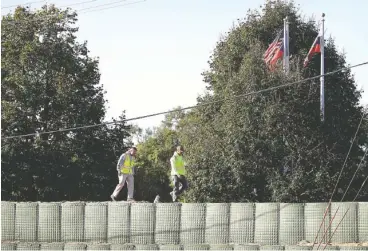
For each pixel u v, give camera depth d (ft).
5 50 440.86
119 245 203.21
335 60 406.82
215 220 200.85
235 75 369.30
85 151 444.14
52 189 427.74
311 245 183.83
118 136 461.78
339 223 187.62
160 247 199.82
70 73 449.06
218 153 355.15
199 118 433.07
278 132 342.85
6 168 414.41
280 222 194.59
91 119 449.89
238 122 351.05
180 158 224.33
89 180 442.91
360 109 398.01
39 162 422.41
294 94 345.51
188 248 196.54
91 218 214.07
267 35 424.05
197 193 356.38
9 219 221.46
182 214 204.54
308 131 343.26
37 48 433.48
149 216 207.62
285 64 351.87
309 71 381.40
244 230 197.67
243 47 417.49
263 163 342.03
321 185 334.03
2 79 433.48
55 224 217.56
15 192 427.74
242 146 346.74
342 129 371.56
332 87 395.34
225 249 192.44
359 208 187.21
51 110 439.63
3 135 421.18
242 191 348.79
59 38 448.24
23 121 423.23
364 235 185.68
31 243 212.23
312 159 341.62
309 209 192.24
